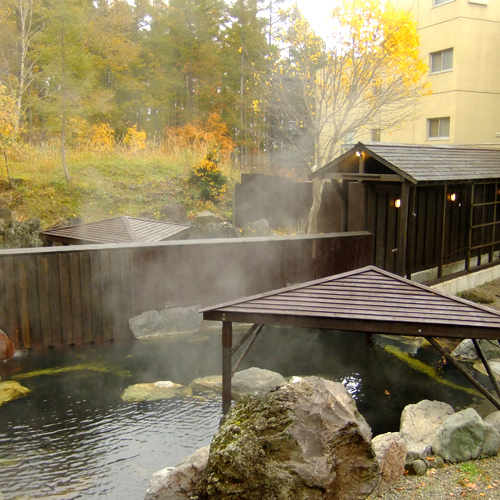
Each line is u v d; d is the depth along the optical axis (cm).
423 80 2133
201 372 886
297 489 395
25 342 948
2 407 750
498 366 889
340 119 1706
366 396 804
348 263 1254
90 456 628
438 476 527
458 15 1992
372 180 1163
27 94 2470
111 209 1753
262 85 1794
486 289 1325
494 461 558
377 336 1081
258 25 2830
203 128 2861
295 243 1183
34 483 573
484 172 1280
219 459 412
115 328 1030
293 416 423
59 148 2069
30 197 1675
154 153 2220
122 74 2964
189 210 1864
